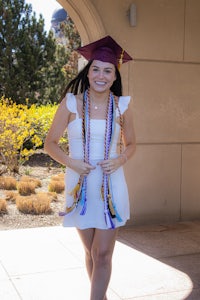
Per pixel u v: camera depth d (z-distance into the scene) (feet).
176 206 19.22
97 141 9.00
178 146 19.02
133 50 17.84
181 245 15.69
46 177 32.55
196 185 19.53
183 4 18.51
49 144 9.21
